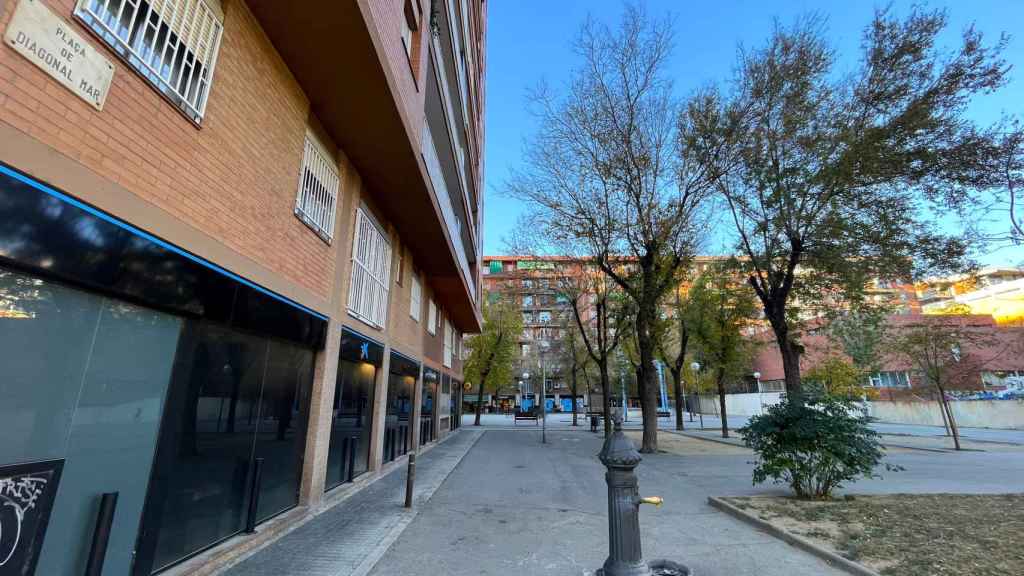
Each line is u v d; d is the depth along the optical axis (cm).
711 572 450
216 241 452
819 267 1302
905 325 2058
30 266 272
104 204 321
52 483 289
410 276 1385
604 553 511
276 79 586
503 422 4000
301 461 670
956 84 1036
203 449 450
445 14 1312
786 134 1266
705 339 2300
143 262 358
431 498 788
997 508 649
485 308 3600
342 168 812
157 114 379
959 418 2962
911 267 1143
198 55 430
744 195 1421
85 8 313
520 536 572
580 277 2281
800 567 461
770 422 759
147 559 374
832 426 725
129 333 359
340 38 570
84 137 311
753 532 586
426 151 1030
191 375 429
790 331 1688
